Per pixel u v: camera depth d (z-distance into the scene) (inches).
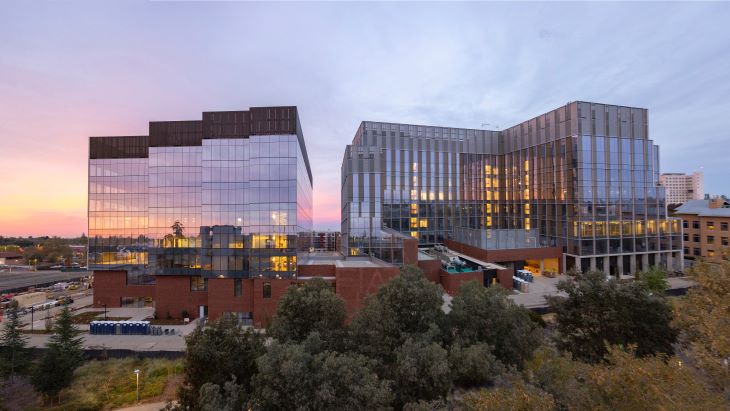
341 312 957.8
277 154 1672.0
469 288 1031.6
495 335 951.6
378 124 2957.7
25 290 2699.3
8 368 1182.9
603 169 2411.4
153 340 1459.2
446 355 832.3
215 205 1670.8
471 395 566.6
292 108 1683.1
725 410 418.6
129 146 1994.3
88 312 1851.6
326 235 3196.4
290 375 631.8
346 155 2938.0
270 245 1647.4
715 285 558.6
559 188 2527.1
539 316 1438.2
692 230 2844.5
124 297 1940.2
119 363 1273.4
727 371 479.2
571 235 2412.6
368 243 1979.6
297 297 955.3
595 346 951.6
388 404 719.1
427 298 955.3
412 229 2957.7
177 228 1881.2
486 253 2241.6
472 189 3142.2
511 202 3083.2
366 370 683.4
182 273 1824.6
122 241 1948.8
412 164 2994.6
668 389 460.4
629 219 2447.1
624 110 2497.5
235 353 797.9
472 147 3171.8
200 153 1929.1
